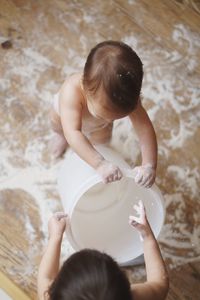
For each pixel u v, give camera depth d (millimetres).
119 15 1548
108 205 1258
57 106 1186
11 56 1453
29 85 1427
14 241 1271
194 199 1355
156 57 1505
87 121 1161
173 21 1560
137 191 1226
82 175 1127
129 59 942
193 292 1261
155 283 995
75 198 1091
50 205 1312
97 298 771
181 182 1370
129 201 1241
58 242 1068
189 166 1389
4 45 1464
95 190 1276
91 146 1085
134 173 1091
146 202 1201
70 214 1103
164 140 1410
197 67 1510
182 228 1323
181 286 1263
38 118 1395
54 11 1525
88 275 794
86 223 1216
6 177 1327
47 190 1328
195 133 1428
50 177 1340
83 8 1543
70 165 1200
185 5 1576
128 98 946
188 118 1442
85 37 1509
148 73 1479
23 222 1289
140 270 1269
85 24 1524
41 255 1263
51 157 1360
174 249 1299
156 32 1540
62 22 1517
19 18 1503
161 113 1439
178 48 1527
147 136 1119
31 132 1379
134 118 1111
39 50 1472
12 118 1387
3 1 1515
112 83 925
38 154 1359
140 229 1065
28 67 1446
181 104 1456
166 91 1465
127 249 1208
